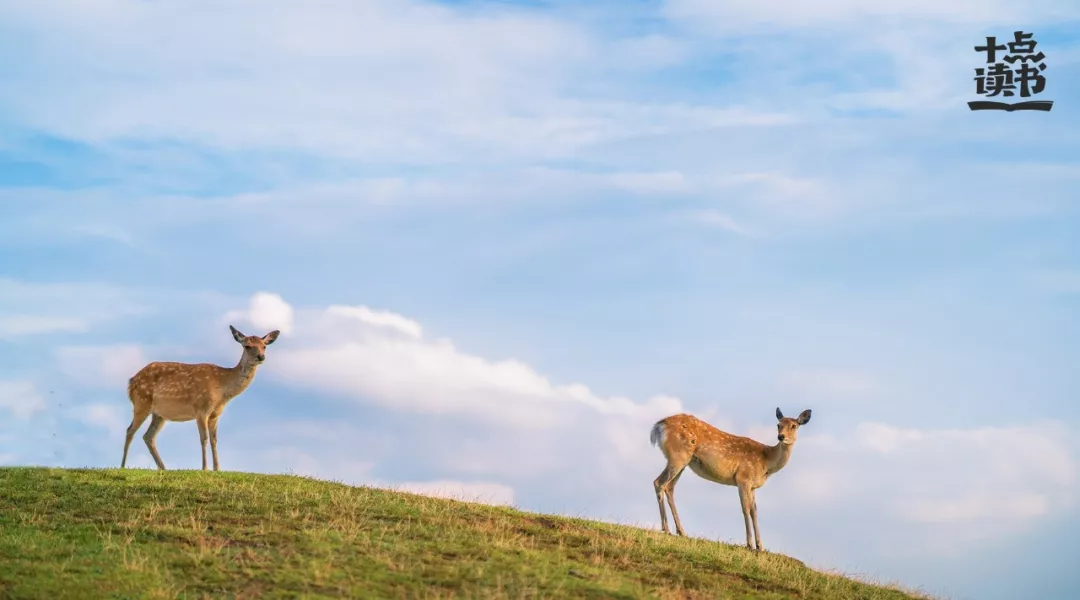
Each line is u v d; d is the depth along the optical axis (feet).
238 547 87.30
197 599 74.79
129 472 115.75
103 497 102.42
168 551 85.05
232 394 132.67
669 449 122.83
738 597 92.94
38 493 102.63
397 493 117.19
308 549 87.20
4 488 104.27
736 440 123.03
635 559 99.60
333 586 78.13
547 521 111.75
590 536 106.11
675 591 89.15
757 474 121.80
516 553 93.15
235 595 75.72
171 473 116.88
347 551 87.66
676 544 110.32
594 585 85.40
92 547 85.15
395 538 93.25
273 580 78.79
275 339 135.64
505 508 116.26
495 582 82.48
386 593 77.87
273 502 103.96
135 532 90.38
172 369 132.57
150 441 134.10
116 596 74.33
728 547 116.16
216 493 106.42
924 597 110.93
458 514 108.27
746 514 120.88
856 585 109.91
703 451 122.01
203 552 83.76
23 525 90.89
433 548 91.50
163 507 98.89
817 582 105.91
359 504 106.73
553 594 81.35
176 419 132.98
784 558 115.75
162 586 76.48
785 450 121.60
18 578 76.69
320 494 110.11
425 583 81.20
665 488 122.93
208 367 132.26
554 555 94.58
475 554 90.89
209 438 133.59
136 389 132.87
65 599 73.41
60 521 92.99
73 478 110.83
